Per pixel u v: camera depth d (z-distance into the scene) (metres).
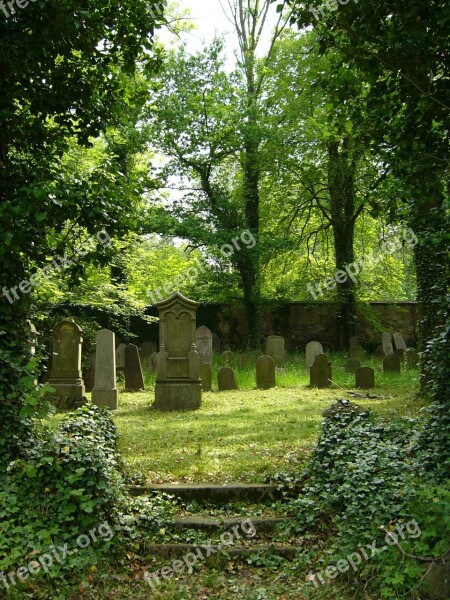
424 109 7.53
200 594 5.45
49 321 18.88
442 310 7.12
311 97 22.50
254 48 28.81
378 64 7.35
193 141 25.19
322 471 7.11
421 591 4.83
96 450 6.29
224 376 18.08
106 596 5.32
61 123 8.05
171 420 12.16
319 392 16.78
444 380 6.74
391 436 7.46
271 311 31.50
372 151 8.37
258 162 25.20
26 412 6.13
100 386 14.15
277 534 6.41
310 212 27.70
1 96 7.18
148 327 30.58
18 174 7.16
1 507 5.82
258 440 9.67
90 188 7.09
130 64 8.18
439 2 6.66
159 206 25.62
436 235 7.26
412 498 5.61
